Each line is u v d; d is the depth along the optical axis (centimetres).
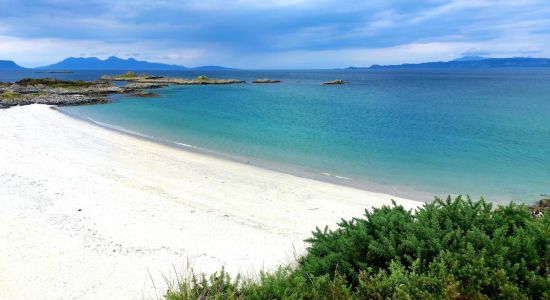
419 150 2328
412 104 5356
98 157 1842
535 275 457
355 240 642
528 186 1573
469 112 4391
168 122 3362
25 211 1085
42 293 708
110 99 5256
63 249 881
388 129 3170
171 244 946
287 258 891
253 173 1711
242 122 3481
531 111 4434
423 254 560
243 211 1219
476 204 671
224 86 9238
